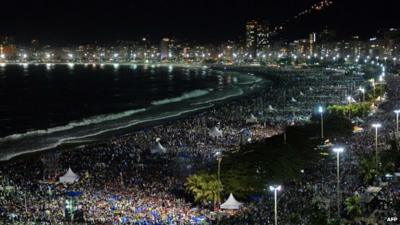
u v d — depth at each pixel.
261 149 81.00
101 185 75.19
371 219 56.38
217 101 196.25
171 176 81.12
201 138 112.81
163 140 110.94
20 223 57.28
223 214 61.78
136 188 73.75
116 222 58.31
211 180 68.12
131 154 98.06
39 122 149.75
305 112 150.00
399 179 71.19
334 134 101.94
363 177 70.94
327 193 65.56
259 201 64.62
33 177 81.06
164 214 61.59
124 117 157.50
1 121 150.75
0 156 99.88
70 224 57.47
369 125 117.06
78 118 157.38
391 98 166.38
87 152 100.00
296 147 83.81
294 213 56.31
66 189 72.69
